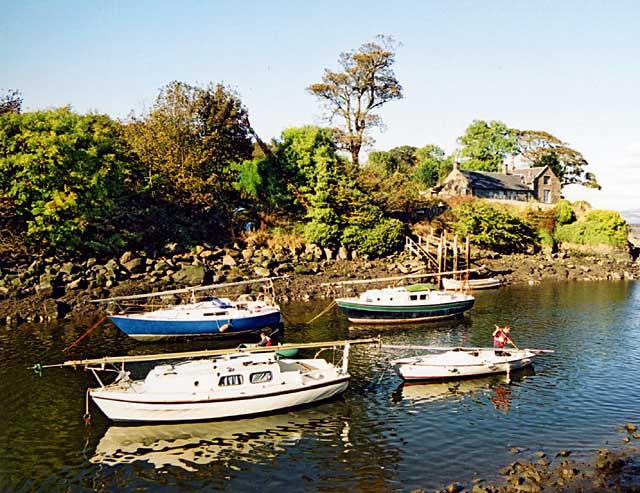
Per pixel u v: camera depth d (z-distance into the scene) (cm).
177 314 3916
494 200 9600
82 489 2006
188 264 5634
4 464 2175
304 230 6881
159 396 2478
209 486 2019
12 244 5091
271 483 2031
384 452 2261
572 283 6806
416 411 2675
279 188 7262
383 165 10000
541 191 10875
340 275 6134
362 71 8250
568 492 1928
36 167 5006
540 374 3219
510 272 7106
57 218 5034
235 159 7419
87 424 2525
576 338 4047
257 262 6028
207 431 2469
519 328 4378
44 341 3797
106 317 4453
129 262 5334
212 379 2570
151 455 2255
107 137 5847
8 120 5191
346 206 7075
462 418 2591
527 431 2445
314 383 2695
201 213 6788
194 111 6919
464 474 2070
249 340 3984
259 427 2508
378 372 3241
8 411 2661
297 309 5003
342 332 4231
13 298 4547
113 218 6006
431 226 8081
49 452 2275
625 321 4606
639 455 2192
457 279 6450
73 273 4978
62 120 5588
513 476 2025
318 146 7612
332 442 2358
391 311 4478
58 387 2959
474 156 12538
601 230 8525
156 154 6506
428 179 11350
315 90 8362
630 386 3008
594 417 2595
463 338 4056
